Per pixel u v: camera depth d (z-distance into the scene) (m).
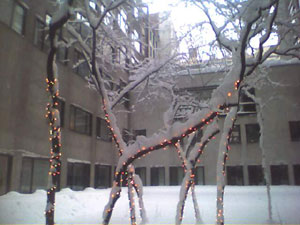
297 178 23.69
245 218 11.07
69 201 13.73
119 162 7.35
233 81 6.95
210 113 6.72
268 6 6.49
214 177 24.69
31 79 15.22
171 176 26.08
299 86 24.61
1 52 13.45
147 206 13.82
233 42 7.86
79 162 20.12
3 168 13.34
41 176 15.79
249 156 24.83
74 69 19.70
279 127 24.52
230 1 8.46
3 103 13.31
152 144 7.03
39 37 16.27
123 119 26.06
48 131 16.28
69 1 7.32
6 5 14.05
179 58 11.59
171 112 11.02
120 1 7.88
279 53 8.70
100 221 11.16
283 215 11.58
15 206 10.97
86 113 21.25
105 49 12.41
